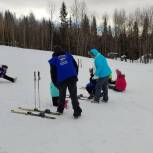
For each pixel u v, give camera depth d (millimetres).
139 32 78125
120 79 13461
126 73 23641
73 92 8023
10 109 8734
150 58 68750
